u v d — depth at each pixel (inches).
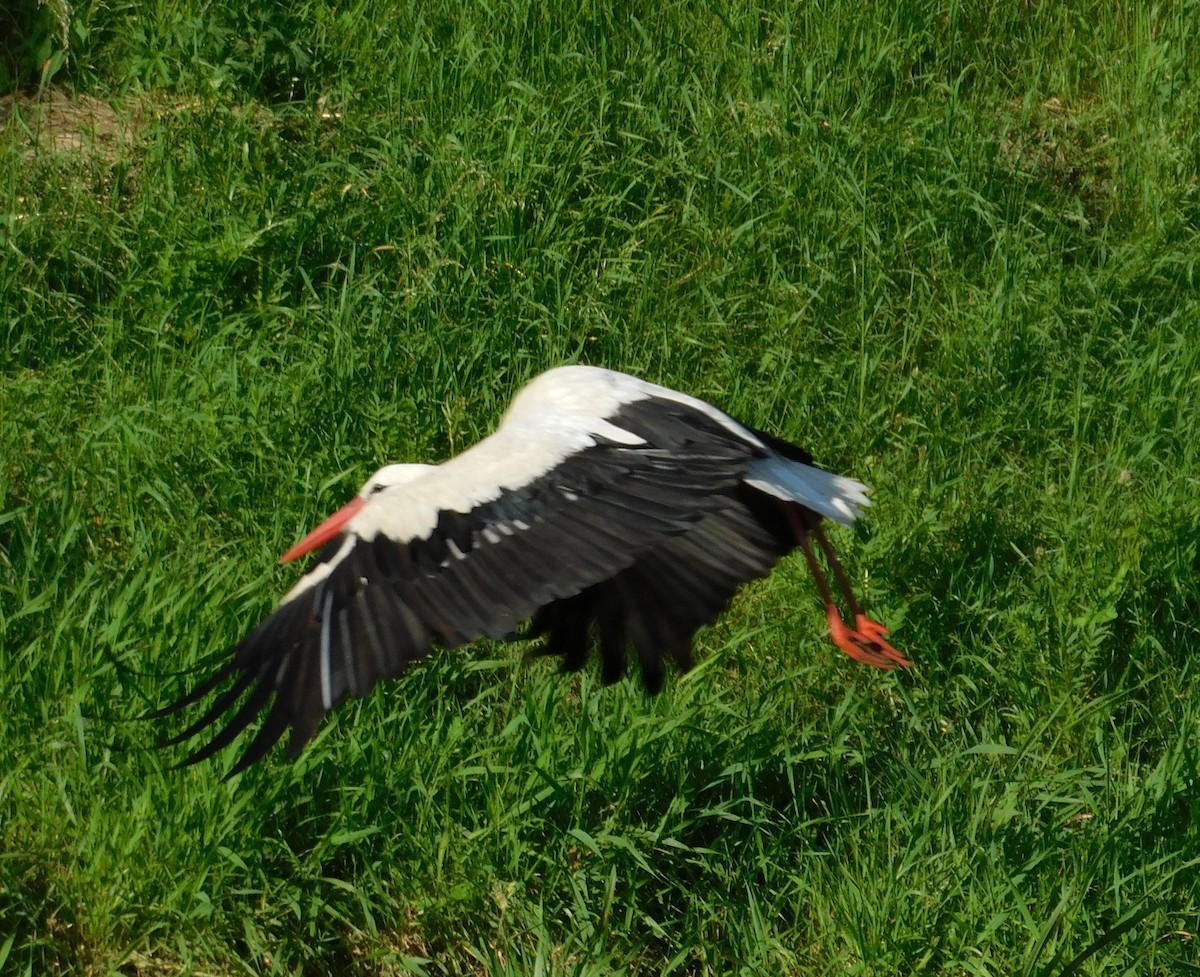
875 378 509.0
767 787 388.8
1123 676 409.7
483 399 477.7
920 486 460.1
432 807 353.7
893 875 348.2
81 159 534.6
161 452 438.3
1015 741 396.8
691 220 546.0
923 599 427.2
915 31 647.8
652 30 620.1
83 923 329.1
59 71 576.4
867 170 574.6
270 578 398.6
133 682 354.3
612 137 575.8
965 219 570.3
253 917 337.4
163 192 522.9
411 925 346.0
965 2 661.9
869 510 446.3
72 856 332.8
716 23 628.4
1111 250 581.3
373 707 368.8
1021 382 512.1
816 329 518.0
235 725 259.0
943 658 424.8
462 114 565.0
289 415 449.7
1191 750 381.4
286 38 578.6
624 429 303.6
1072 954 339.0
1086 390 511.2
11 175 523.2
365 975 339.6
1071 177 622.8
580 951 342.6
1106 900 353.4
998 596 434.9
